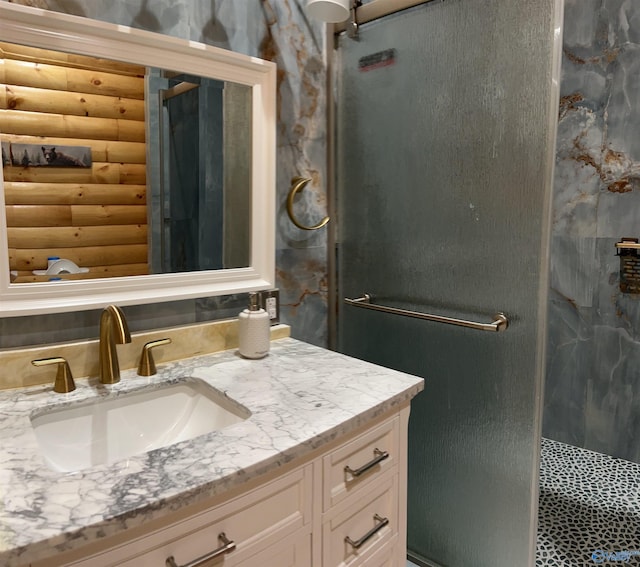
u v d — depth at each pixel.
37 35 1.12
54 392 1.14
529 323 1.41
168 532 0.78
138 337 1.32
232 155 1.48
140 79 1.28
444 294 1.61
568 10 2.41
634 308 2.37
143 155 1.31
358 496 1.11
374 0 1.66
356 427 1.05
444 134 1.54
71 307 1.20
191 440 0.93
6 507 0.72
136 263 1.32
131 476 0.80
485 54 1.42
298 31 1.66
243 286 1.54
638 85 2.24
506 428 1.49
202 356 1.44
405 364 1.75
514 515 1.50
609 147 2.35
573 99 2.44
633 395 2.42
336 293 1.91
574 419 2.62
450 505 1.68
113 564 0.73
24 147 1.13
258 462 0.85
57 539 0.66
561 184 2.52
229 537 0.86
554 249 2.57
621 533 1.91
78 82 1.19
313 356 1.46
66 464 1.07
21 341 1.18
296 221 1.67
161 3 1.30
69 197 1.20
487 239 1.48
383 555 1.21
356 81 1.76
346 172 1.83
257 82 1.50
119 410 1.18
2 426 0.98
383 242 1.76
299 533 0.98
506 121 1.40
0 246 1.11
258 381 1.24
